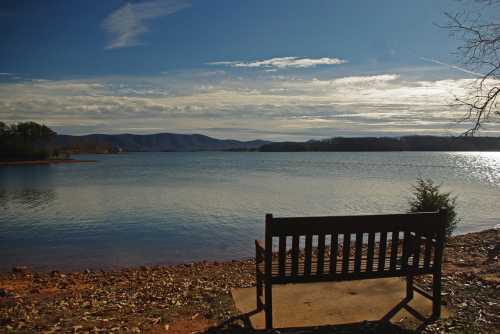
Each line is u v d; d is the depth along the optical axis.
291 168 90.69
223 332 5.07
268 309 5.09
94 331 5.19
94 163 134.62
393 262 5.37
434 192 12.55
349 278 5.28
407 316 5.42
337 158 167.88
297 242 5.06
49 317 5.87
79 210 26.69
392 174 66.25
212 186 45.97
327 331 4.98
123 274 10.80
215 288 7.61
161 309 6.23
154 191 40.34
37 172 82.38
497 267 8.03
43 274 11.35
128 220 22.25
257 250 5.87
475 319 5.21
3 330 5.20
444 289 6.47
